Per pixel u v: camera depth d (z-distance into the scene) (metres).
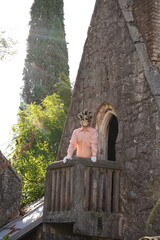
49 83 26.64
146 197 10.41
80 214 10.45
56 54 27.14
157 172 10.24
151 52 11.27
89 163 10.80
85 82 13.22
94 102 12.70
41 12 27.55
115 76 12.05
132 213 10.68
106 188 10.93
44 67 26.86
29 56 27.16
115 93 11.93
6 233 12.64
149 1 11.56
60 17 27.81
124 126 11.41
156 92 10.74
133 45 11.55
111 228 10.77
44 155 18.39
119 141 11.42
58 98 22.45
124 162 11.17
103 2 13.01
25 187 17.84
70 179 10.79
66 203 10.70
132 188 10.80
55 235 11.70
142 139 10.80
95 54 12.98
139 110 11.05
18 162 18.02
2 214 13.44
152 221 9.96
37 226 12.26
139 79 11.20
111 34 12.45
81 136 11.35
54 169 11.30
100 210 10.73
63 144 13.71
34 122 19.50
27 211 13.92
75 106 13.50
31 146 18.27
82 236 11.27
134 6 12.11
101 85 12.52
